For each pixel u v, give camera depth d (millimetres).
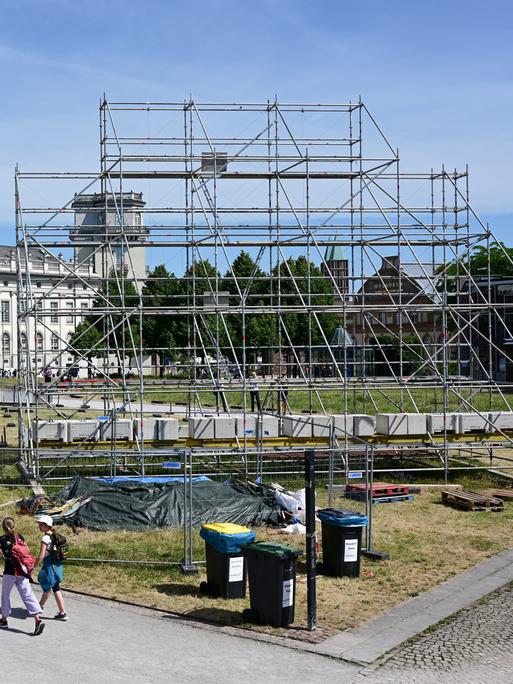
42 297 30109
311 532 13531
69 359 91125
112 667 11789
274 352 64375
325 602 15070
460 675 11797
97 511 20922
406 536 20141
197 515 21016
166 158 32406
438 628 13820
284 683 11359
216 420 27266
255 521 21031
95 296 33125
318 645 12867
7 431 42531
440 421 28469
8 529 13367
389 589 15953
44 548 13859
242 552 15156
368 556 18188
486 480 27953
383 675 11750
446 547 19156
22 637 13000
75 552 18172
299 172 33812
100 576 16438
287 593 13711
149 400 61438
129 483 23766
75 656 12195
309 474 13469
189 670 11750
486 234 32469
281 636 13250
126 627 13562
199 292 55938
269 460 29812
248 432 27438
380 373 67125
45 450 26000
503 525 21469
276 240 33781
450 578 16750
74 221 37594
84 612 14312
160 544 19031
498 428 29016
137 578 16344
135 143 32719
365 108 34125
